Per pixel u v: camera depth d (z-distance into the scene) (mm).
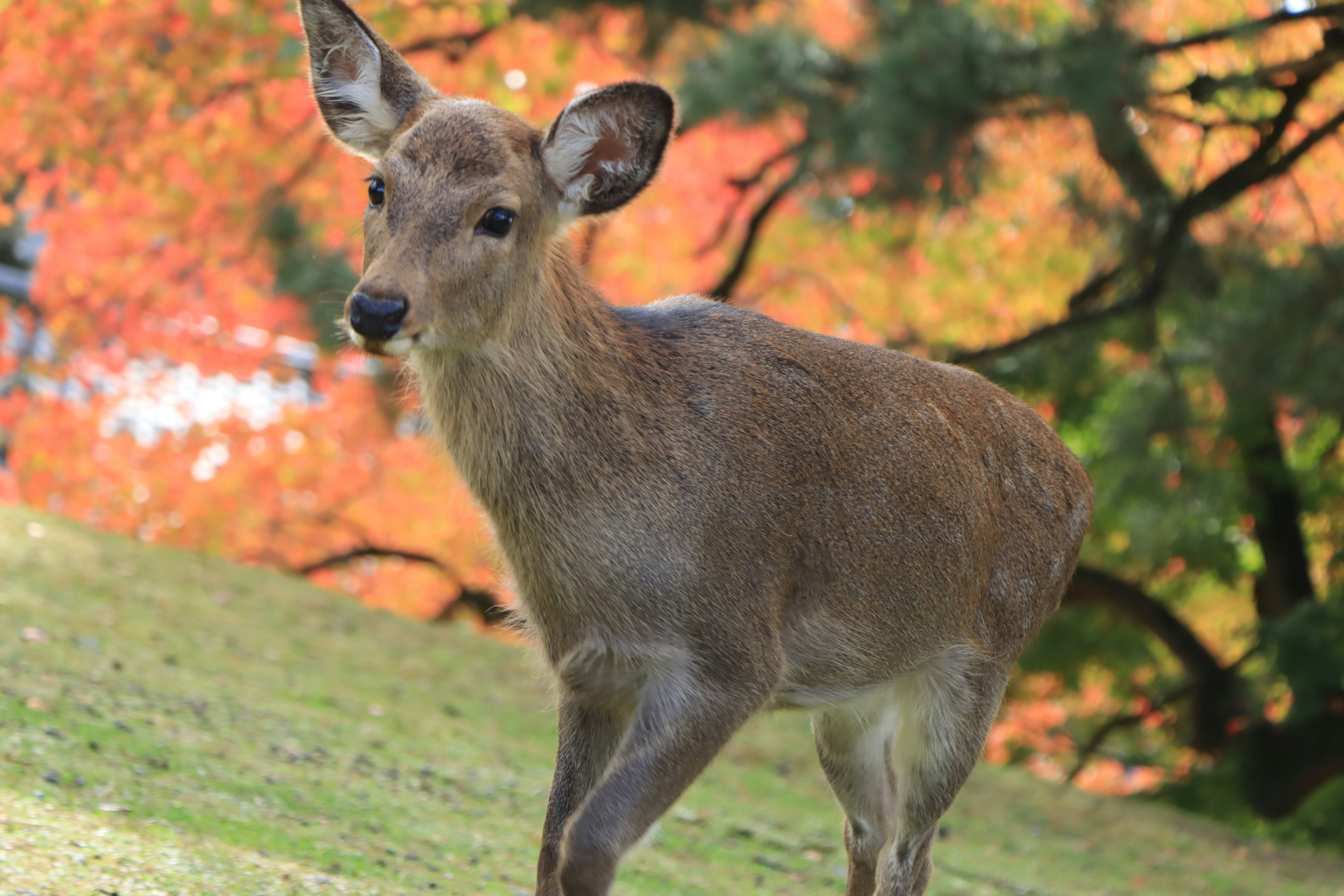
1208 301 14492
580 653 5766
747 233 19234
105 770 7133
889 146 13062
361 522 21172
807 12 17328
